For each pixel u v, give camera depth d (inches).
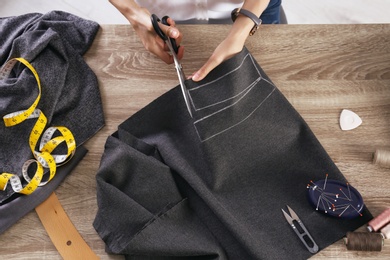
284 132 47.9
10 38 54.5
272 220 45.6
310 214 45.8
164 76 52.0
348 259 44.0
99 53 53.3
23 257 45.4
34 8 98.5
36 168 48.4
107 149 48.0
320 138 49.0
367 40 52.6
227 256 44.5
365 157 48.1
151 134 49.6
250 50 52.6
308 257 43.9
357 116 49.3
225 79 45.6
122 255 45.0
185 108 48.5
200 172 47.1
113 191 45.1
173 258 44.9
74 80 51.5
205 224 45.6
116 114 50.8
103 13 97.9
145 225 43.9
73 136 49.6
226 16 62.2
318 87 50.9
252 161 47.6
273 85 47.7
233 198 46.6
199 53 52.6
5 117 48.8
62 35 53.8
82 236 45.9
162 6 58.4
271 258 43.2
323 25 53.4
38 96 49.5
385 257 44.0
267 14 63.6
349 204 45.0
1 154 48.3
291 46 52.6
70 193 47.7
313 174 47.3
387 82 50.8
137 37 53.8
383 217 44.3
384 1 97.9
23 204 46.8
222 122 46.1
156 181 46.8
